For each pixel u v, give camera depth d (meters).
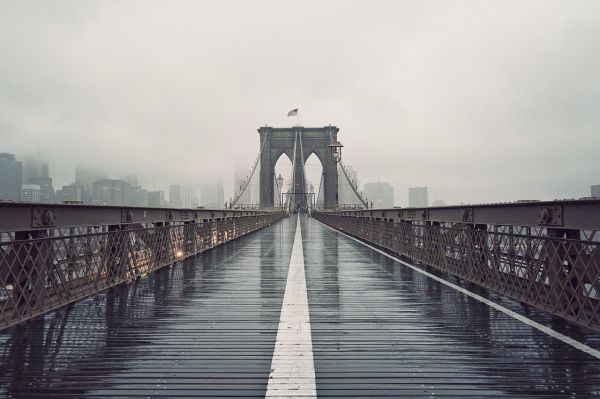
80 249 5.62
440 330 4.34
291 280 7.44
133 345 3.85
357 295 6.13
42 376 3.16
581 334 4.17
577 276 4.28
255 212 25.86
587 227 3.98
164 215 9.16
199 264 9.66
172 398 2.80
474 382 3.06
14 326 4.45
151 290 6.51
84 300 5.76
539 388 2.97
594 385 3.01
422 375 3.18
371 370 3.27
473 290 6.50
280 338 4.05
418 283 7.13
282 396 2.83
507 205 5.46
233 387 2.96
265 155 90.50
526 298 5.20
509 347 3.80
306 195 89.19
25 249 4.52
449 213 8.01
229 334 4.18
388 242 13.29
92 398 2.81
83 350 3.72
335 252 12.44
